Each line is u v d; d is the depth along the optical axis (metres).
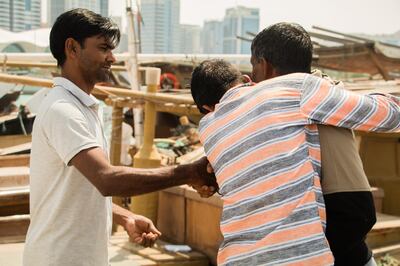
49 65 11.98
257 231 2.37
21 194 5.36
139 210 5.38
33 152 2.81
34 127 2.80
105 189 2.65
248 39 16.31
